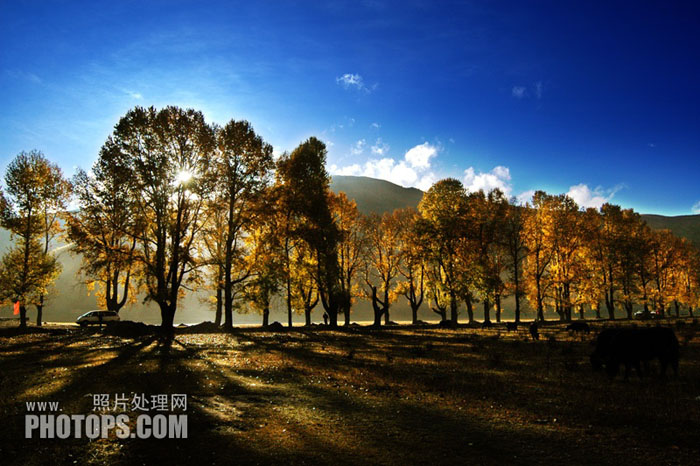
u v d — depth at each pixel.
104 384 12.02
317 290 44.28
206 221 34.38
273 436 7.66
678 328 32.44
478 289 46.47
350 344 25.78
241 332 34.53
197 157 32.69
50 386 11.81
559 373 14.82
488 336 32.00
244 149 35.25
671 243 66.12
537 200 54.41
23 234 39.66
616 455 6.67
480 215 50.53
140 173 30.62
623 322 44.84
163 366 15.62
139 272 31.12
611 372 13.55
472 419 8.82
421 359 18.78
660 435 7.65
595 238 55.12
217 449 6.96
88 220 32.09
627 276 56.47
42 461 6.41
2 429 7.91
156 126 31.06
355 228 56.69
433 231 48.09
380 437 7.62
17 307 38.56
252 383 12.77
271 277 36.06
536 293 52.00
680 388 11.95
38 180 40.81
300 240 40.69
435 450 6.94
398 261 57.38
